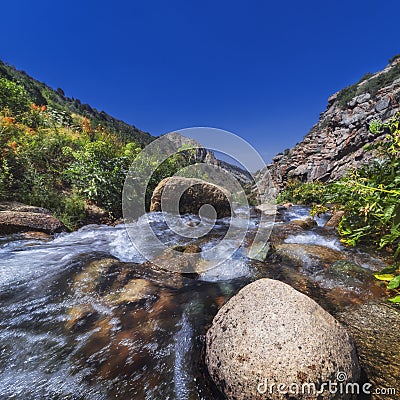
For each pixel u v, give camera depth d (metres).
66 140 7.59
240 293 1.54
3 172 5.08
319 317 1.28
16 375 1.48
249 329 1.24
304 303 1.34
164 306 2.07
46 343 1.72
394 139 3.04
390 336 1.52
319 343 1.15
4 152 5.32
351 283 2.22
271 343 1.16
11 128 6.18
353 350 1.24
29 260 2.98
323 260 2.79
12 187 5.18
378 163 3.60
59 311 2.06
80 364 1.53
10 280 2.51
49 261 2.95
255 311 1.32
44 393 1.36
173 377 1.38
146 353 1.58
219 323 1.39
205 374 1.31
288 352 1.12
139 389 1.34
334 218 4.67
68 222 4.98
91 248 3.59
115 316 1.98
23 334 1.81
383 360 1.33
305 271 2.61
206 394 1.25
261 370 1.10
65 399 1.32
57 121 9.90
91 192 5.78
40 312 2.05
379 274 2.17
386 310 1.79
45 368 1.52
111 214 6.00
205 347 1.39
